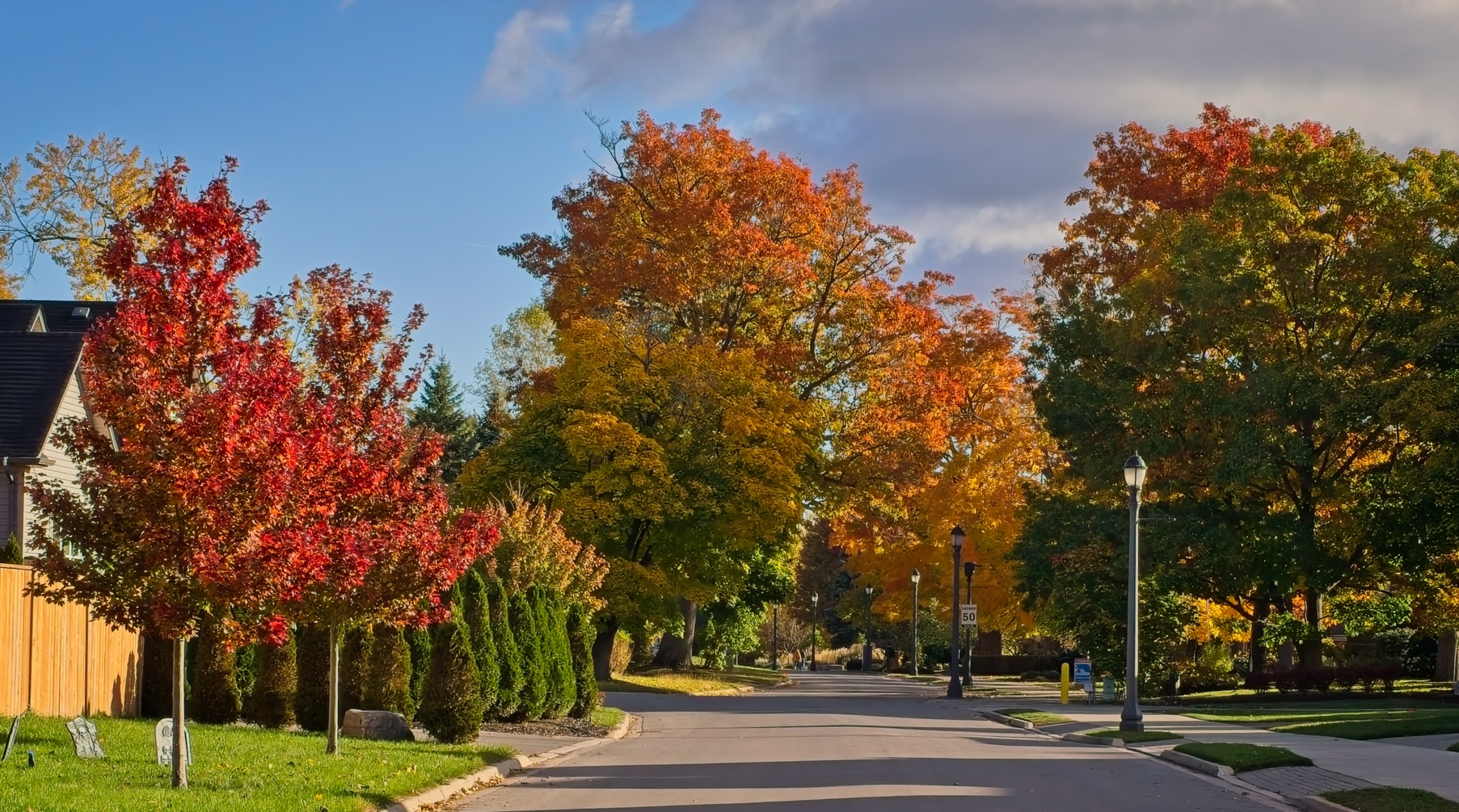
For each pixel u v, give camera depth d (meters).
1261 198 41.28
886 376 54.12
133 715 22.55
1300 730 26.75
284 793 14.31
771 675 69.31
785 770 19.38
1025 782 17.84
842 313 53.34
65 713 20.47
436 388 82.19
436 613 19.55
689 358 48.09
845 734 27.23
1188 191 51.25
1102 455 45.00
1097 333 46.00
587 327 47.97
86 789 13.34
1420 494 36.22
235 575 13.62
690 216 50.81
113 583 14.32
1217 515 42.06
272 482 13.80
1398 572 42.56
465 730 22.53
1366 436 42.19
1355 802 15.17
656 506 44.38
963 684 61.03
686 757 21.75
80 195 52.97
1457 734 25.66
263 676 23.31
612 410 46.91
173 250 13.80
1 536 27.73
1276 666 46.44
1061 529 45.69
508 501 46.47
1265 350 40.41
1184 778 18.78
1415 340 36.28
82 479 14.34
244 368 13.98
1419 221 40.12
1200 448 42.94
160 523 13.66
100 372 13.83
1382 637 57.50
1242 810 15.32
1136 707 27.09
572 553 34.69
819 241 53.44
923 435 53.19
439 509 19.22
